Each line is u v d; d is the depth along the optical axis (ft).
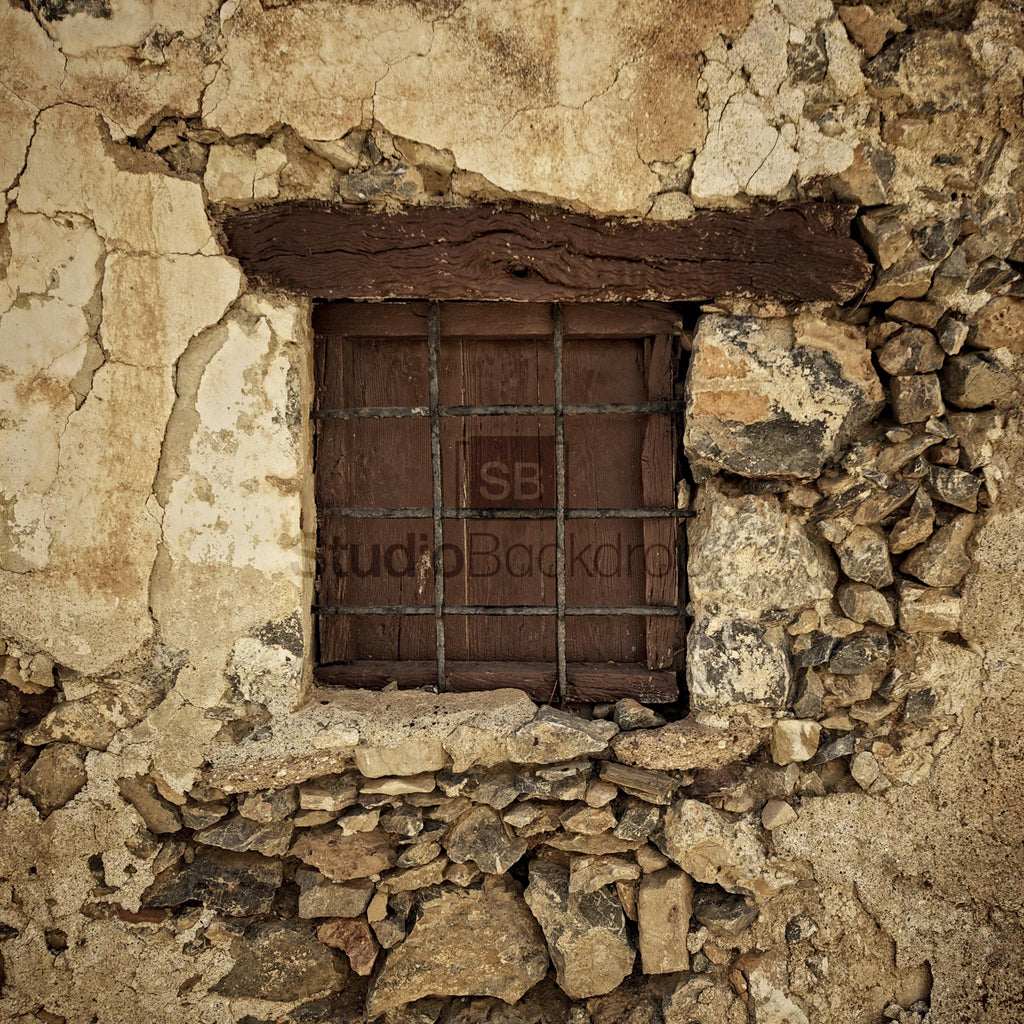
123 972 6.66
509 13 5.93
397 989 6.66
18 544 6.40
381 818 6.68
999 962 6.48
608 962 6.64
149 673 6.51
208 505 6.43
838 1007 6.62
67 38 6.01
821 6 5.89
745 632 6.54
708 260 6.19
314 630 7.17
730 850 6.57
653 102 6.00
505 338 7.03
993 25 5.87
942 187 6.06
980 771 6.45
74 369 6.29
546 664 7.22
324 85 6.00
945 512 6.36
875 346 6.33
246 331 6.32
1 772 6.53
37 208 6.16
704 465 6.53
